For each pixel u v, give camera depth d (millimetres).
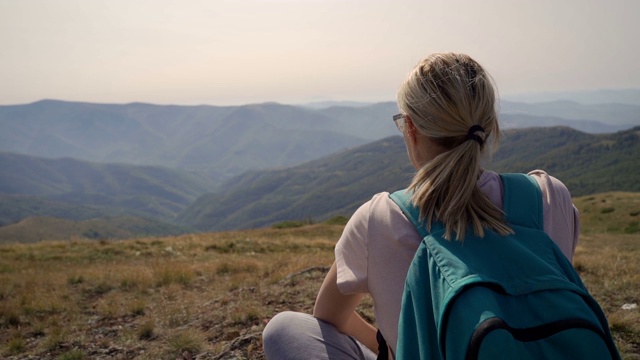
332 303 1958
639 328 5031
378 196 1836
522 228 1603
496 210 1605
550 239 1597
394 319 1685
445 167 1604
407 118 1818
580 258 11867
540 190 1744
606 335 1405
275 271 10594
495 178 1756
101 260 17156
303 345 1951
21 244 21688
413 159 1885
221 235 32812
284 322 2039
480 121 1671
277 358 1992
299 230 39000
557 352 1299
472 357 1243
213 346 5398
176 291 9328
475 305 1312
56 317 7523
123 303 8609
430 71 1721
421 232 1620
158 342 5965
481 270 1411
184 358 5125
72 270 13445
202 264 13516
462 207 1544
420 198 1622
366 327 2232
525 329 1327
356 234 1790
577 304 1363
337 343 1965
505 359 1220
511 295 1382
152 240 23500
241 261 13141
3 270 14516
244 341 5062
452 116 1648
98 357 5570
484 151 1755
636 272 8828
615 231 47156
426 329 1466
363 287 1766
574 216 1812
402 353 1511
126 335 6324
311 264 11266
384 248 1703
